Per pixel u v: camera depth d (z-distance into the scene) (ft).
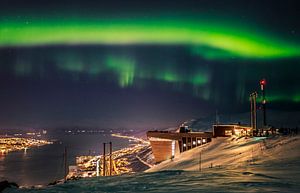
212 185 66.44
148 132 322.55
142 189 66.54
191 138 309.22
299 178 72.23
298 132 216.13
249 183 66.44
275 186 62.69
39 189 73.67
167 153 314.55
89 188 71.92
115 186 73.10
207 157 182.29
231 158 150.92
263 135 230.68
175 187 66.69
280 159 111.24
